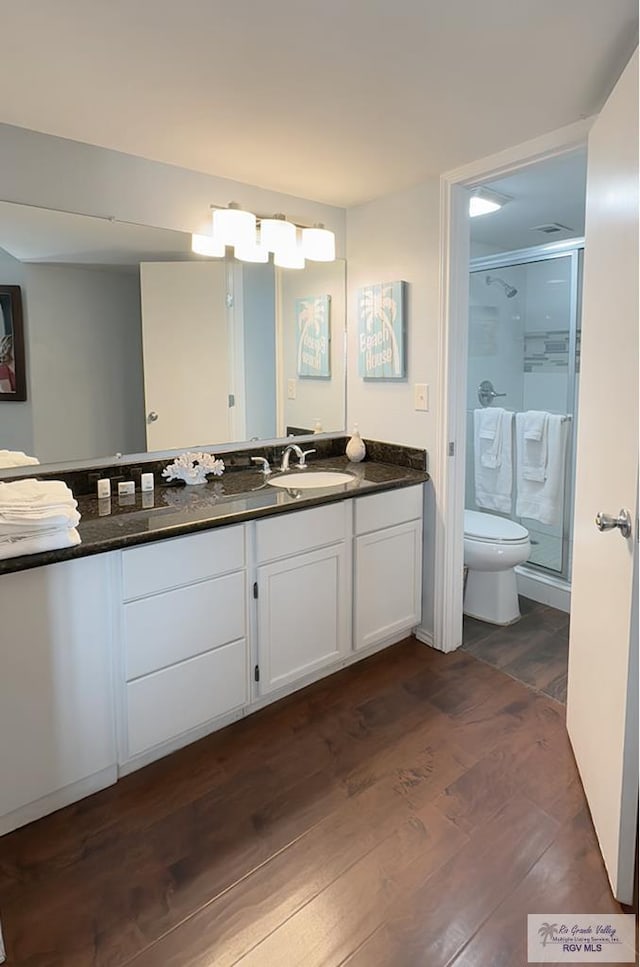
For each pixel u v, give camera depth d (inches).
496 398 143.7
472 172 87.4
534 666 100.5
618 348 56.7
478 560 114.9
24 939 52.3
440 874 58.7
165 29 53.1
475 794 69.9
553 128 75.3
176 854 61.5
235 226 90.8
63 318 82.3
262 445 106.7
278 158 85.0
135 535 67.6
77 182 80.1
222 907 55.4
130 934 52.7
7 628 60.4
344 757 76.9
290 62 59.1
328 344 113.0
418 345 102.1
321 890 57.1
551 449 124.0
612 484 58.2
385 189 99.9
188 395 95.8
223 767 75.1
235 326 99.7
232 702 81.4
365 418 114.8
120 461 90.3
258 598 82.2
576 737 74.5
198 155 84.1
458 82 63.3
